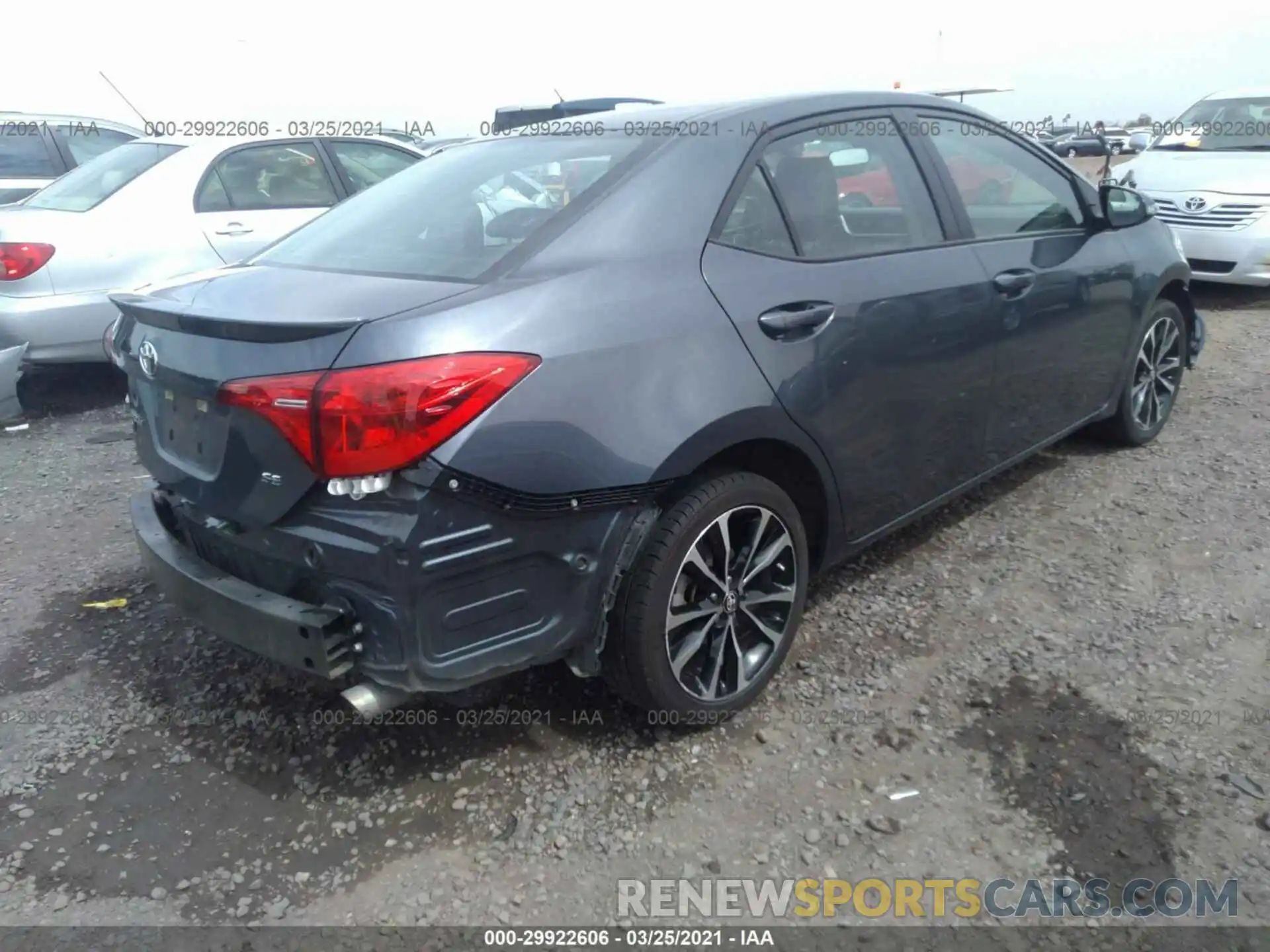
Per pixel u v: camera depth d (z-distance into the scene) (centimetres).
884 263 317
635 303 254
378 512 223
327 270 279
